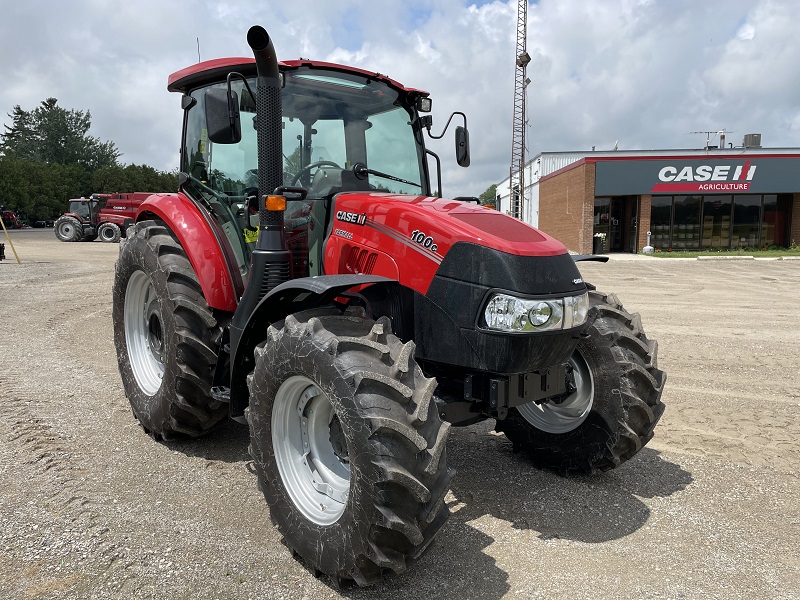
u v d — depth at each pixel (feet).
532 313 9.18
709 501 11.46
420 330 10.16
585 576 9.04
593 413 11.88
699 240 83.82
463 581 8.89
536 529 10.44
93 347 22.90
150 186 284.82
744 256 71.31
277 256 10.94
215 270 12.62
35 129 298.35
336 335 8.66
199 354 12.56
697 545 9.93
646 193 80.84
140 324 14.99
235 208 12.86
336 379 8.17
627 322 12.21
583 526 10.55
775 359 22.02
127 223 90.38
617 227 86.48
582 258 12.26
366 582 8.26
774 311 32.68
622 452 11.82
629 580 8.94
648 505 11.31
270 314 10.48
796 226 82.38
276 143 10.95
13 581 8.63
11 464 12.35
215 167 13.47
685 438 14.51
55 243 87.86
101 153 306.96
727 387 18.57
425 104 13.92
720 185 80.28
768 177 79.87
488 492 11.85
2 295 35.55
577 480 12.41
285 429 9.61
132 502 10.99
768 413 16.19
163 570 8.96
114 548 9.48
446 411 9.74
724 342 24.85
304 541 8.95
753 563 9.40
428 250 9.98
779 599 8.50
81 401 16.43
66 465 12.42
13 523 10.13
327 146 12.48
